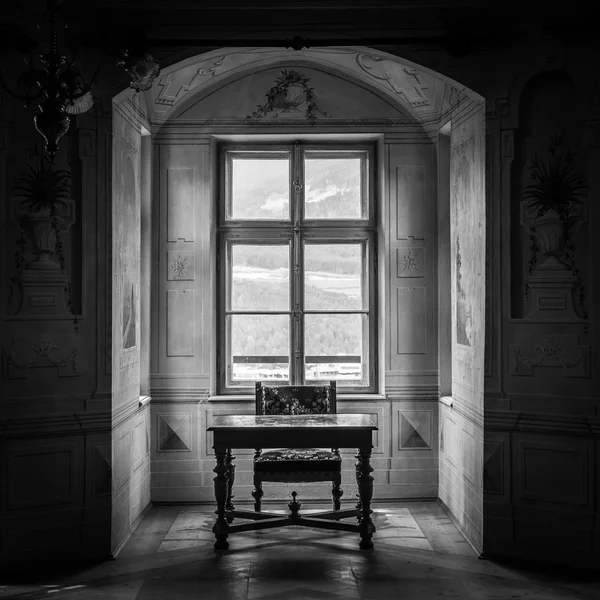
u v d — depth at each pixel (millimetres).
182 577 4320
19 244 4453
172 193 6008
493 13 4535
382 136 6078
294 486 5953
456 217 5520
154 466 5969
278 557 4691
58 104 3041
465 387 5195
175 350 6004
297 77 5988
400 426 6039
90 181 4652
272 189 6230
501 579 4277
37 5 4320
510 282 4652
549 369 4543
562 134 4559
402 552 4789
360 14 4645
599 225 4438
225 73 5852
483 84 4715
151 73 3357
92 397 4641
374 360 6215
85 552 4598
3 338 4371
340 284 6230
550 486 4527
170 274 6004
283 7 4527
